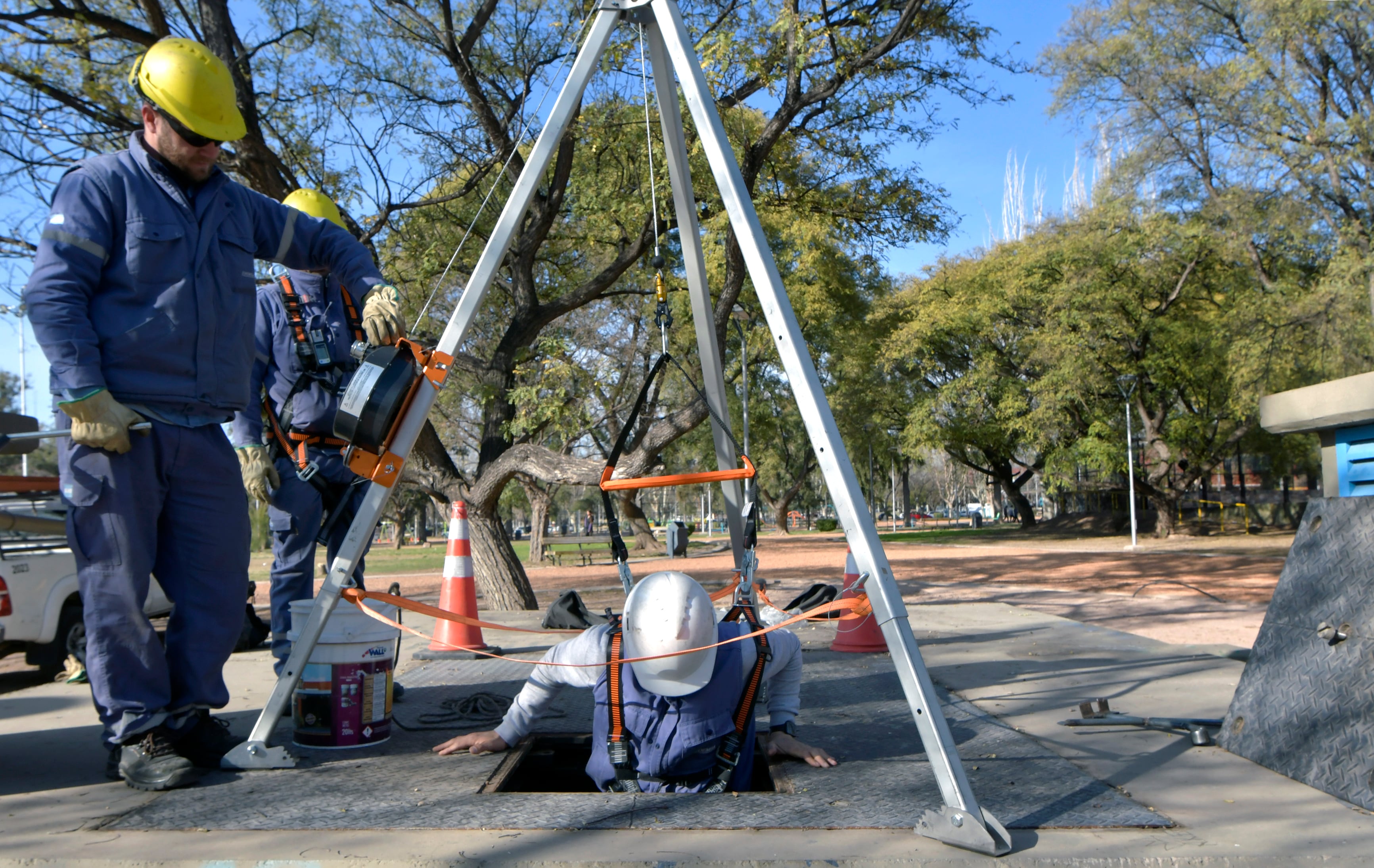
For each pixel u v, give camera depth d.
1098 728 3.29
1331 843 2.08
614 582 18.75
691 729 2.68
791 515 90.62
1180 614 10.16
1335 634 2.60
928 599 11.97
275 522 3.98
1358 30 22.08
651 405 15.80
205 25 9.01
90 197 2.63
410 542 84.62
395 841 2.16
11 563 6.22
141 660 2.72
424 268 11.19
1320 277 25.08
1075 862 2.00
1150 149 27.41
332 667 3.13
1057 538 37.81
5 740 3.42
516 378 11.77
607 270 11.45
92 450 2.65
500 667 4.86
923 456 44.44
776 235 19.77
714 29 9.62
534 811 2.39
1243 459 45.19
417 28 10.91
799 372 2.62
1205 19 25.94
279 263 3.28
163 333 2.71
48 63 9.76
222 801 2.52
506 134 10.52
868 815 2.33
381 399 2.84
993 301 34.41
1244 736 2.87
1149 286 30.88
